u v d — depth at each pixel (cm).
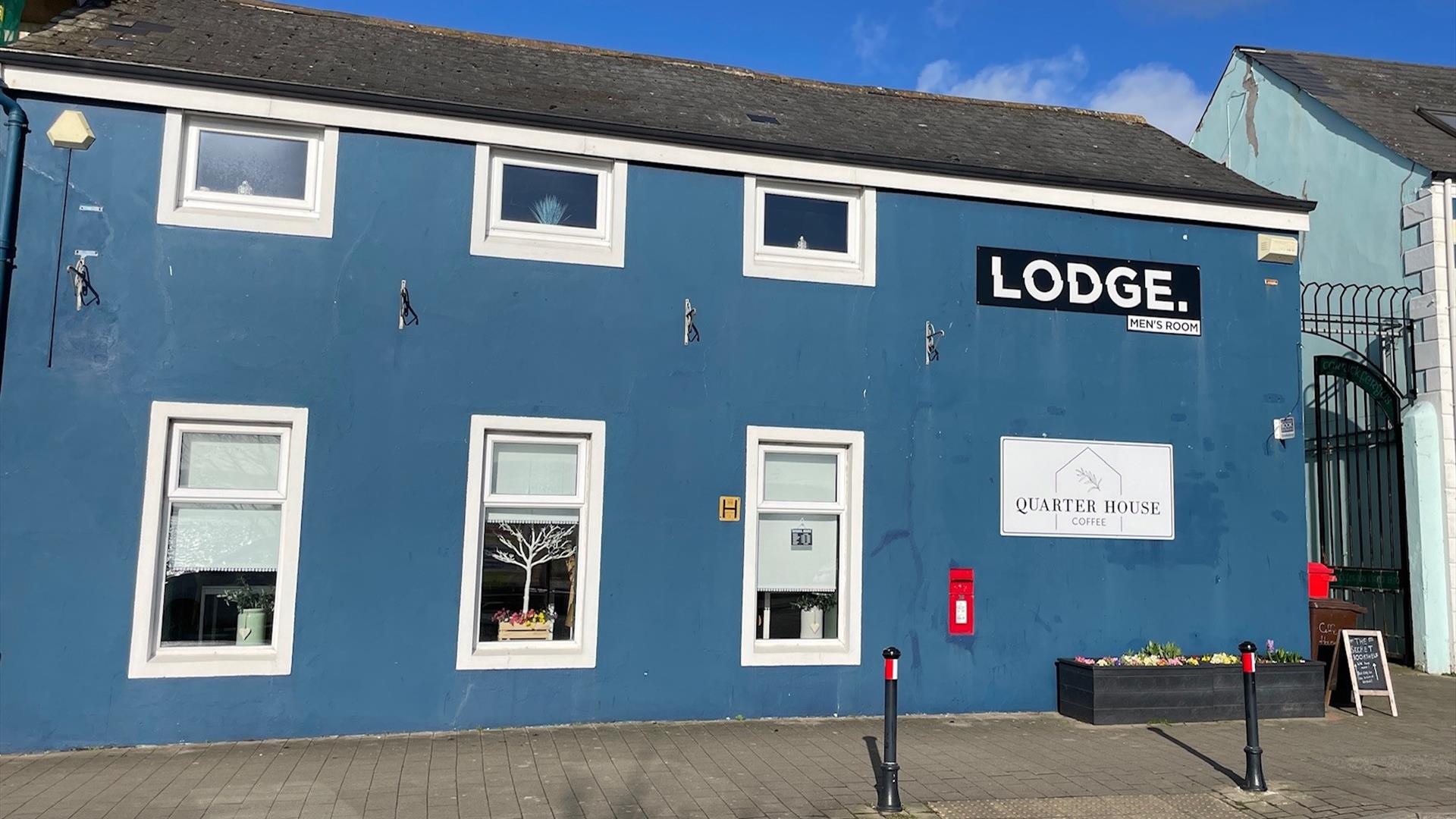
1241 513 1013
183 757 735
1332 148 1415
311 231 826
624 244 891
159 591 786
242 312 809
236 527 806
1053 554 967
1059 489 973
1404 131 1355
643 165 904
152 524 777
